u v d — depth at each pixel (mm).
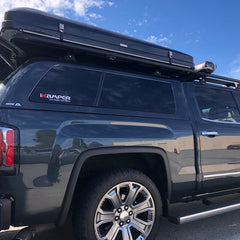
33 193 1813
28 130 1843
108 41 2430
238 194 4738
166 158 2488
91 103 2258
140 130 2381
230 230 3080
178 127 2691
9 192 1726
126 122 2340
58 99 2094
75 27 2271
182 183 2625
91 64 2434
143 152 2330
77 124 2076
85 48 2279
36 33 2074
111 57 2463
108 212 2139
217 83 3502
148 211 2365
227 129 3162
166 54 2818
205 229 3111
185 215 2488
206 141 2879
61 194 1923
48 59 2197
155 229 2381
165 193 2527
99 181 2131
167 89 2857
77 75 2289
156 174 2625
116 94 2449
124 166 2547
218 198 4465
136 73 2705
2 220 1630
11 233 3021
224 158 3039
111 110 2334
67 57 2291
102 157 2377
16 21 2014
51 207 1889
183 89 3020
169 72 3016
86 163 2346
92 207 2045
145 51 2658
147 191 2363
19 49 2131
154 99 2691
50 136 1921
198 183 2766
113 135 2199
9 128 1756
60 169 1924
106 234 2105
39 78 2066
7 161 1708
